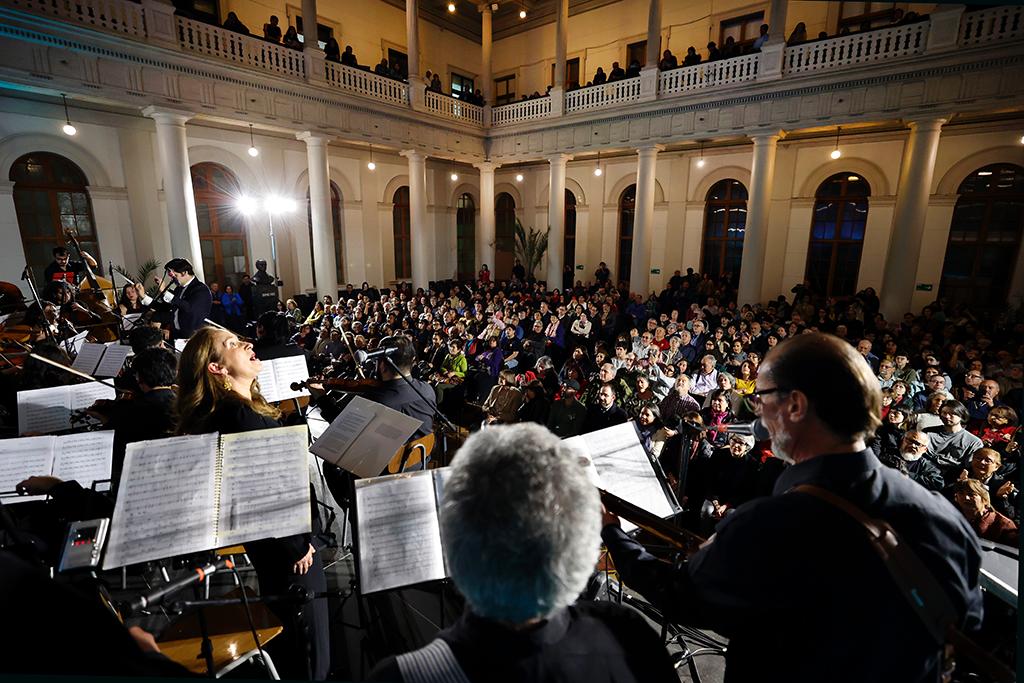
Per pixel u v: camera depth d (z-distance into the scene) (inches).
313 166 415.2
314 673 74.9
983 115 378.9
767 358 39.8
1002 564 93.4
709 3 494.0
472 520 26.7
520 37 631.8
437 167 630.5
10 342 187.8
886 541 30.4
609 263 609.3
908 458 149.3
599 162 572.4
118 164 387.9
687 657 85.7
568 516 26.8
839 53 341.7
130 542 58.3
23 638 30.4
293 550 66.8
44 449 94.3
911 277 343.3
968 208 405.7
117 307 230.1
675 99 413.4
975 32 294.2
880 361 246.4
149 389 87.4
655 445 159.8
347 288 526.9
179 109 328.8
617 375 232.2
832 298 438.3
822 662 30.7
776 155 482.6
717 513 125.6
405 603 103.9
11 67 267.9
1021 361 233.6
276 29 381.1
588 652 29.0
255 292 416.2
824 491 33.2
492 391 214.8
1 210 343.0
